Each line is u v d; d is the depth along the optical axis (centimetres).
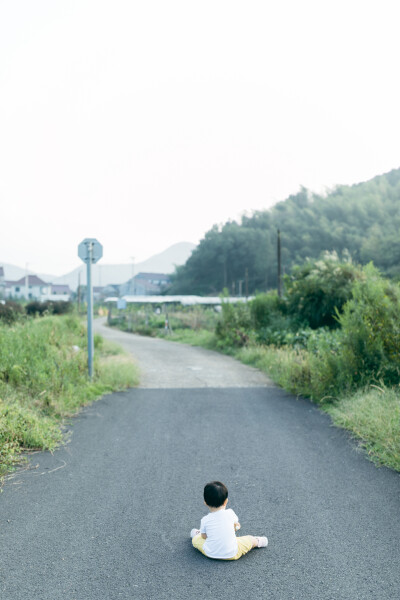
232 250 13875
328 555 360
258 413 855
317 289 1950
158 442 668
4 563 345
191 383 1195
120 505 452
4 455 576
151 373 1364
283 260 12606
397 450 586
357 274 1919
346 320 972
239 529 402
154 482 514
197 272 14575
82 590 312
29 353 980
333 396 920
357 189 16312
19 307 2359
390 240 9950
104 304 9619
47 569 338
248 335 1984
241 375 1334
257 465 571
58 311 4034
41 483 507
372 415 711
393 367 891
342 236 12612
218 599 303
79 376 1034
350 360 923
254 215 16400
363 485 504
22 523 411
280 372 1260
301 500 465
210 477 530
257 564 347
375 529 402
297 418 816
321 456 606
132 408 891
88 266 1088
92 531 398
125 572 335
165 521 420
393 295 1012
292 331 1862
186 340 2784
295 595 307
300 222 14125
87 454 610
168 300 5962
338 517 426
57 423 758
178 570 339
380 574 333
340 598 304
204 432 724
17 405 721
